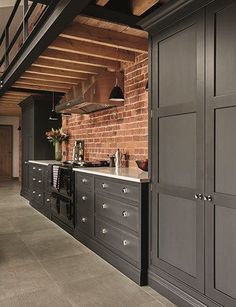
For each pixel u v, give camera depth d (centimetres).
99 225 318
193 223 205
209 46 192
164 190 234
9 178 1111
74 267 286
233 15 176
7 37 464
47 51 352
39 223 455
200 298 198
